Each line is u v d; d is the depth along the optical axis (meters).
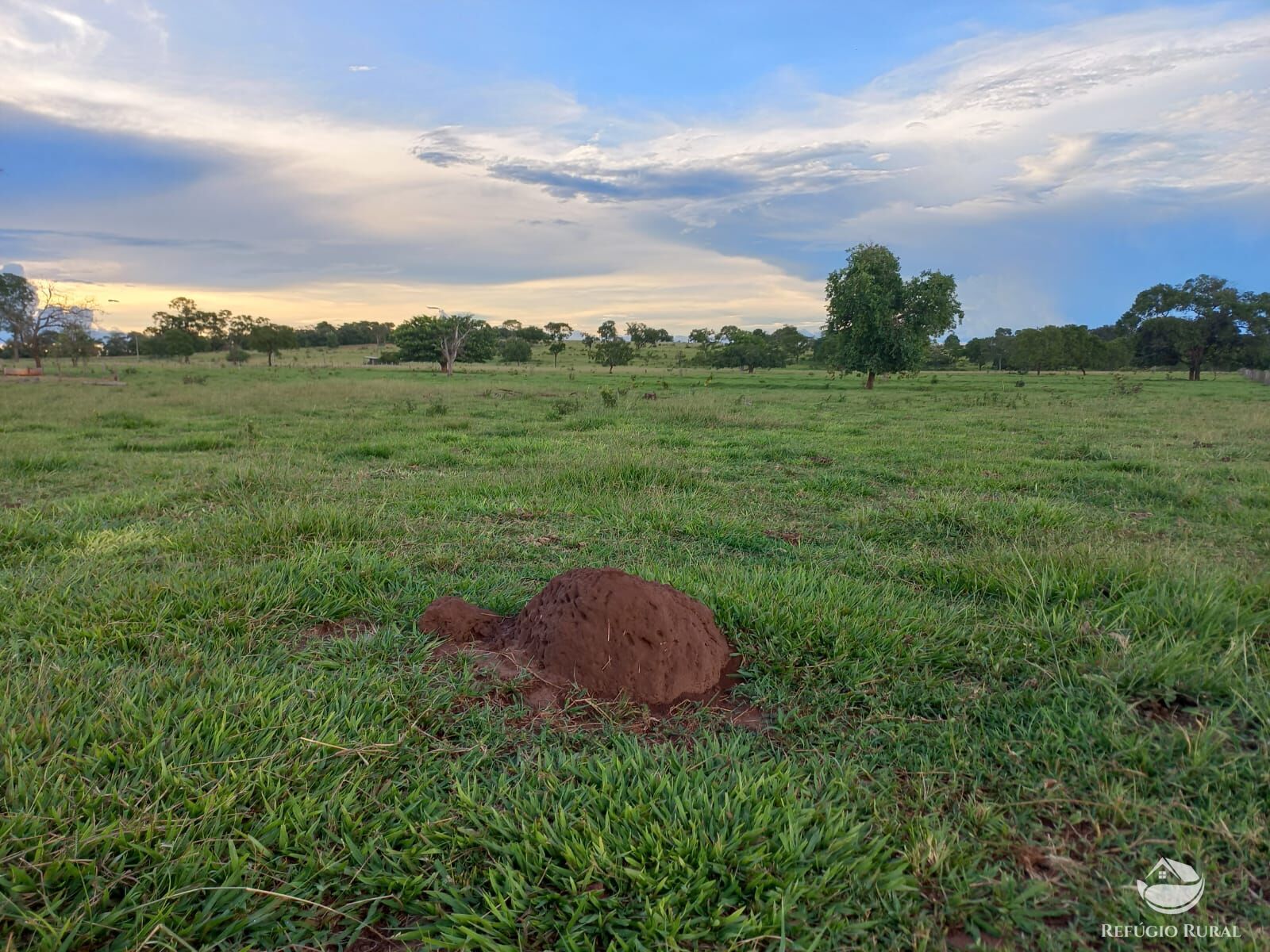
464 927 1.83
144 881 1.89
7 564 4.59
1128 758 2.49
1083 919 1.90
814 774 2.46
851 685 3.04
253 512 5.66
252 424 12.38
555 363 92.94
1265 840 2.10
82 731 2.48
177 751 2.36
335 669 3.15
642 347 135.00
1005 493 7.79
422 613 3.70
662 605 3.10
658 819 2.19
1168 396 30.41
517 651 3.22
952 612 3.80
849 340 40.38
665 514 6.19
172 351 86.88
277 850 2.09
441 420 15.81
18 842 1.93
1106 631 3.40
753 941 1.78
